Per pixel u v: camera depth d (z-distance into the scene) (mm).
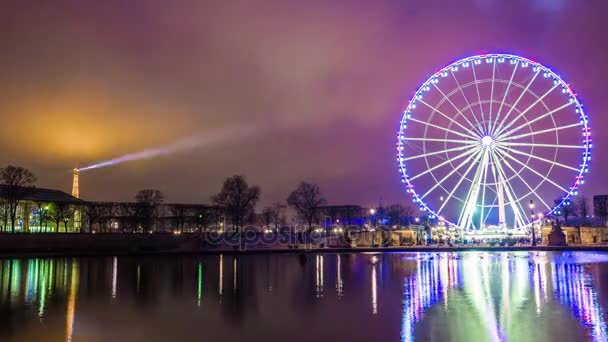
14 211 176500
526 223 124000
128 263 111062
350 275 77062
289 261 114312
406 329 37938
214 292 59906
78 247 161500
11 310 47750
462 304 48188
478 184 123750
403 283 65188
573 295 53125
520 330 37031
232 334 37438
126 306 50000
